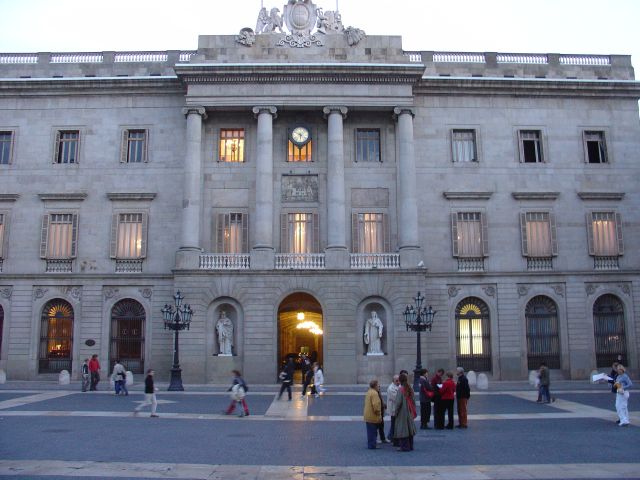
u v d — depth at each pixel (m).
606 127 46.06
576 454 17.97
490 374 42.91
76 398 32.47
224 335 40.75
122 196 43.56
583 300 43.66
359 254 41.69
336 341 40.38
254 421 24.86
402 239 41.97
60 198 43.78
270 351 40.22
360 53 43.91
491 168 44.84
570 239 44.38
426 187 44.38
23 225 43.75
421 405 23.20
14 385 39.28
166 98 45.03
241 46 43.81
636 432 21.98
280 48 43.84
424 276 41.41
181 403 30.55
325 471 15.70
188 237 41.44
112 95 45.06
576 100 46.16
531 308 43.94
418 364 35.31
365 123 44.56
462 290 43.44
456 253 43.47
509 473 15.51
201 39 43.84
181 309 39.88
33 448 18.61
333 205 41.94
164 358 42.03
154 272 42.88
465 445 19.44
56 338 43.09
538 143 45.81
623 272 44.00
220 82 42.94
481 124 45.41
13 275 43.03
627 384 23.89
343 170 42.91
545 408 28.81
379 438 20.98
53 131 44.75
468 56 46.56
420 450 18.59
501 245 44.00
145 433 21.55
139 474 15.29
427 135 44.97
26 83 44.47
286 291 40.81
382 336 41.25
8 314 42.91
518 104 45.78
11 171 44.28
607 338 43.88
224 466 16.23
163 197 43.84
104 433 21.47
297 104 42.88
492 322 43.19
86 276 42.91
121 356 42.69
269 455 17.80
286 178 43.78
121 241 43.50
